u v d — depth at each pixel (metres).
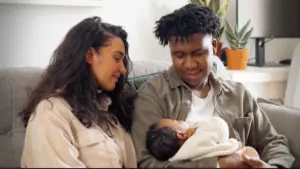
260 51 2.59
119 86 1.38
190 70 1.32
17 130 1.49
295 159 1.40
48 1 1.95
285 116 1.49
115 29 1.35
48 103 1.20
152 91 1.35
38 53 2.00
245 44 2.42
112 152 1.18
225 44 2.62
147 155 1.19
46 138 1.12
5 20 1.90
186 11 1.31
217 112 1.38
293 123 1.45
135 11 2.27
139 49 2.31
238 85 1.48
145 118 1.29
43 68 1.60
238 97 1.43
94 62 1.28
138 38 2.30
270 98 2.40
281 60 2.79
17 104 1.49
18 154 1.46
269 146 1.36
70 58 1.27
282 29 2.59
